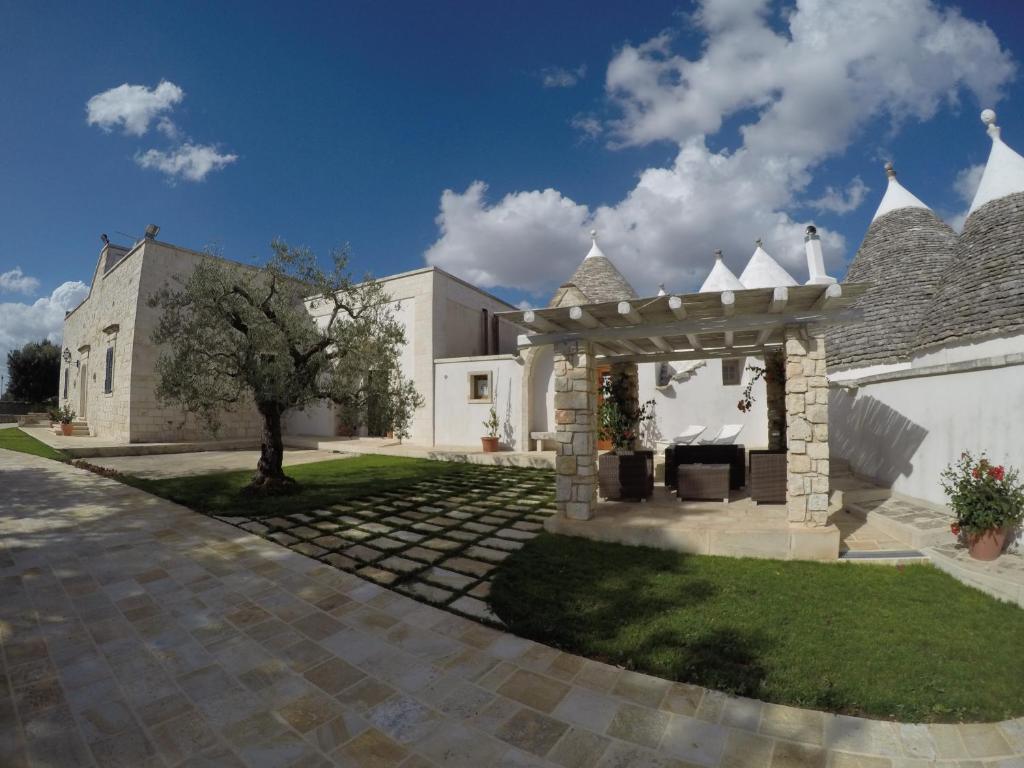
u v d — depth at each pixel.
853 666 3.27
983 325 7.72
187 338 8.60
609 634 3.78
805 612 4.11
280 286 9.35
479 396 17.20
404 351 18.28
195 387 8.56
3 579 5.02
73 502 8.55
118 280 19.23
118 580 5.01
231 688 3.14
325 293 9.52
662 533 5.90
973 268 8.46
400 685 3.17
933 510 6.94
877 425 8.74
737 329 6.08
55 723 2.78
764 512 6.78
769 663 3.33
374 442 18.38
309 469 12.80
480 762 2.46
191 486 9.95
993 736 2.63
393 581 4.97
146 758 2.50
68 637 3.82
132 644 3.71
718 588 4.65
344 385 9.55
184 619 4.14
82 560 5.61
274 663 3.45
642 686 3.14
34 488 9.70
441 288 18.27
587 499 6.55
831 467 9.73
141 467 13.01
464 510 8.15
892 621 3.94
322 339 9.37
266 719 2.82
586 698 3.01
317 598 4.58
